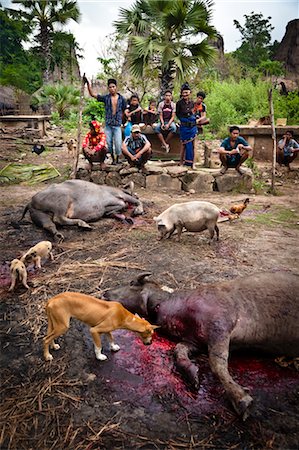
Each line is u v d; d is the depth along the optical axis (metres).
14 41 30.64
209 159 11.10
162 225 5.65
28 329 3.62
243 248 5.57
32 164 11.77
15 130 16.78
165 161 10.97
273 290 3.27
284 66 37.50
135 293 3.72
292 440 2.47
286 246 5.66
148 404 2.75
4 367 3.11
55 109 23.27
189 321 3.20
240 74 30.06
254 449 2.40
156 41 13.89
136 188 9.24
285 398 2.83
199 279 4.56
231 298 3.22
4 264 5.04
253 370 3.13
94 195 6.67
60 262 5.09
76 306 3.06
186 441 2.46
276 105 17.91
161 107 10.93
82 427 2.55
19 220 6.87
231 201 8.33
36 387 2.89
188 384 2.94
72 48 33.00
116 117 9.23
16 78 26.41
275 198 8.75
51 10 28.95
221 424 2.59
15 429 2.52
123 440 2.46
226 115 18.09
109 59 19.69
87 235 6.12
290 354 3.24
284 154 11.11
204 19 13.76
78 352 3.29
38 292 4.28
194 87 21.12
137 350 3.34
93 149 8.96
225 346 2.95
